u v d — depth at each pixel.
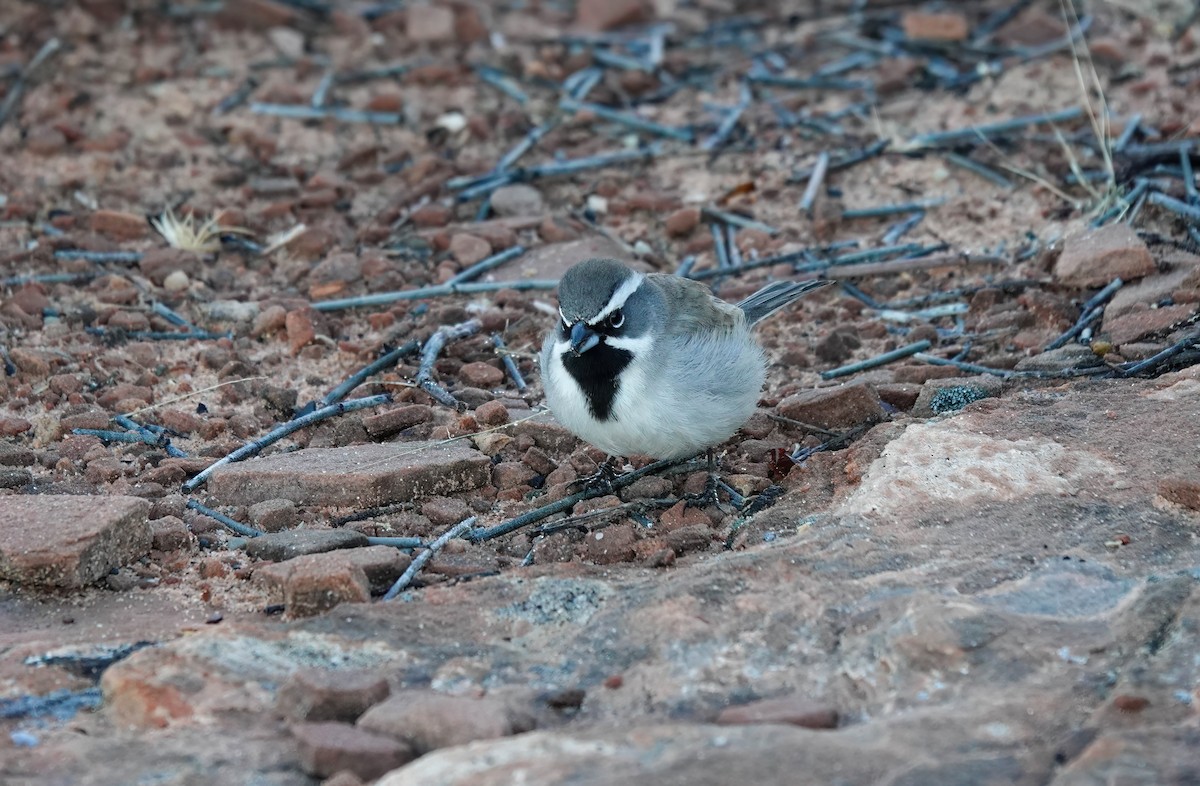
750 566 8.53
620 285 9.62
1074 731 6.38
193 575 9.20
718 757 6.26
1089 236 13.41
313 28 19.95
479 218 15.66
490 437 11.09
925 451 10.02
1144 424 10.19
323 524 9.93
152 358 12.55
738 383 9.93
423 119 17.78
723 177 16.25
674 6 21.19
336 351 12.88
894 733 6.44
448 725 6.75
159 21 19.77
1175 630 7.18
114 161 16.34
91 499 9.37
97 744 6.88
